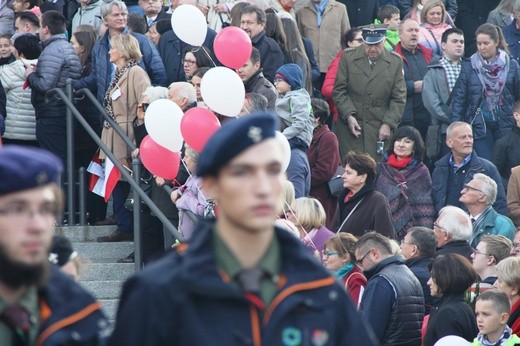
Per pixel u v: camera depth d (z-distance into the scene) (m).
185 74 25.03
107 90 23.84
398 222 23.03
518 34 30.55
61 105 24.86
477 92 27.22
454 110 27.22
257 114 8.11
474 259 18.97
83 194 23.73
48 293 8.38
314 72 28.31
